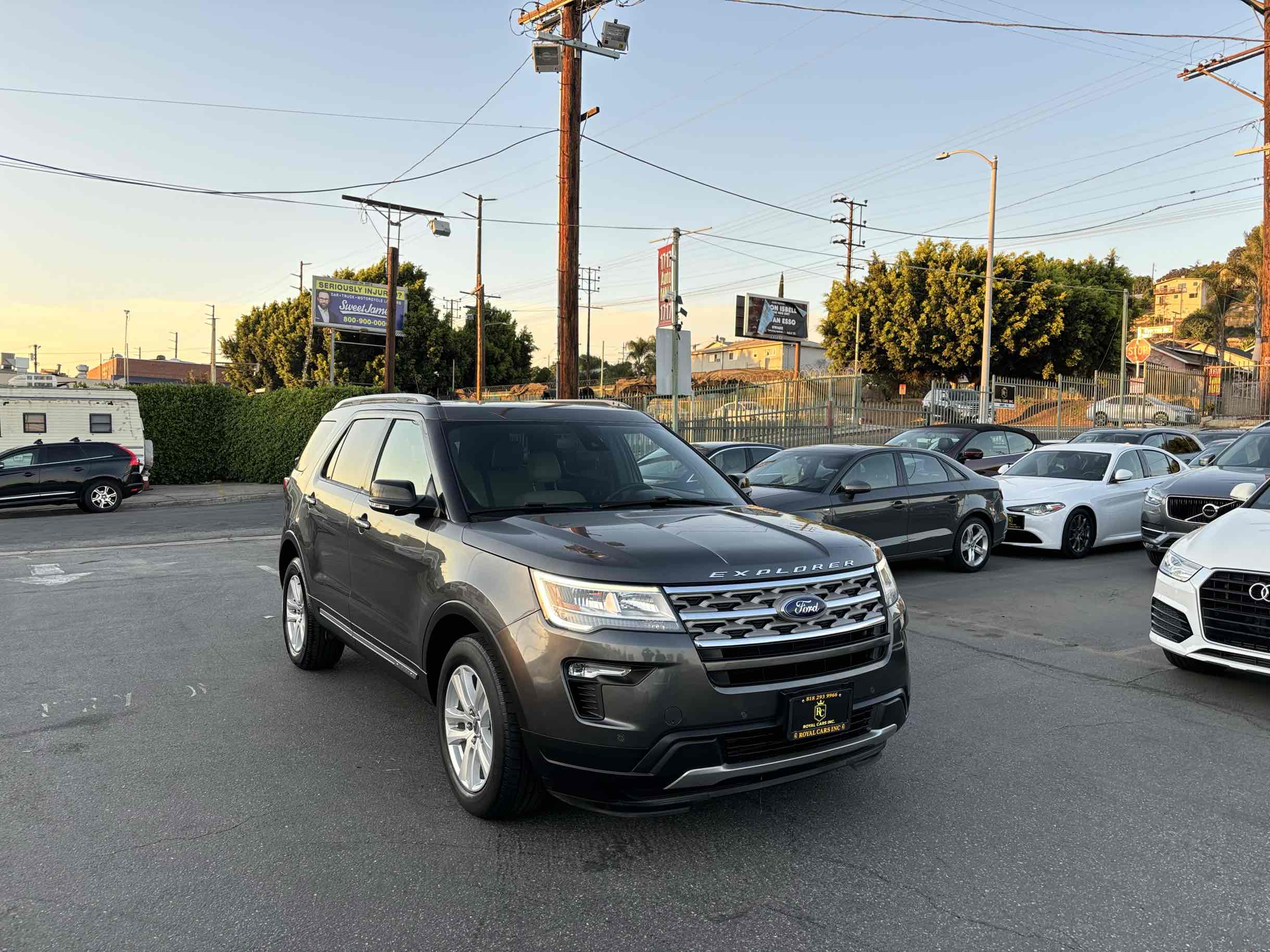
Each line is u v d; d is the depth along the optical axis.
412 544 4.10
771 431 21.53
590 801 3.21
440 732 3.83
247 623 7.29
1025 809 3.74
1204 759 4.31
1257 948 2.72
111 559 11.02
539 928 2.83
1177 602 5.40
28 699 5.24
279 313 55.47
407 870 3.21
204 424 26.97
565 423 4.67
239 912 2.92
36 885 3.10
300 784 3.99
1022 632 6.98
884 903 2.98
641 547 3.37
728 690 3.11
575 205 17.06
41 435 21.97
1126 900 3.01
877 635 3.48
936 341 39.72
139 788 3.95
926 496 9.41
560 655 3.18
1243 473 9.25
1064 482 11.34
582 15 16.94
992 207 24.36
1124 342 37.09
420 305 53.41
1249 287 54.56
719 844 3.42
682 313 16.86
